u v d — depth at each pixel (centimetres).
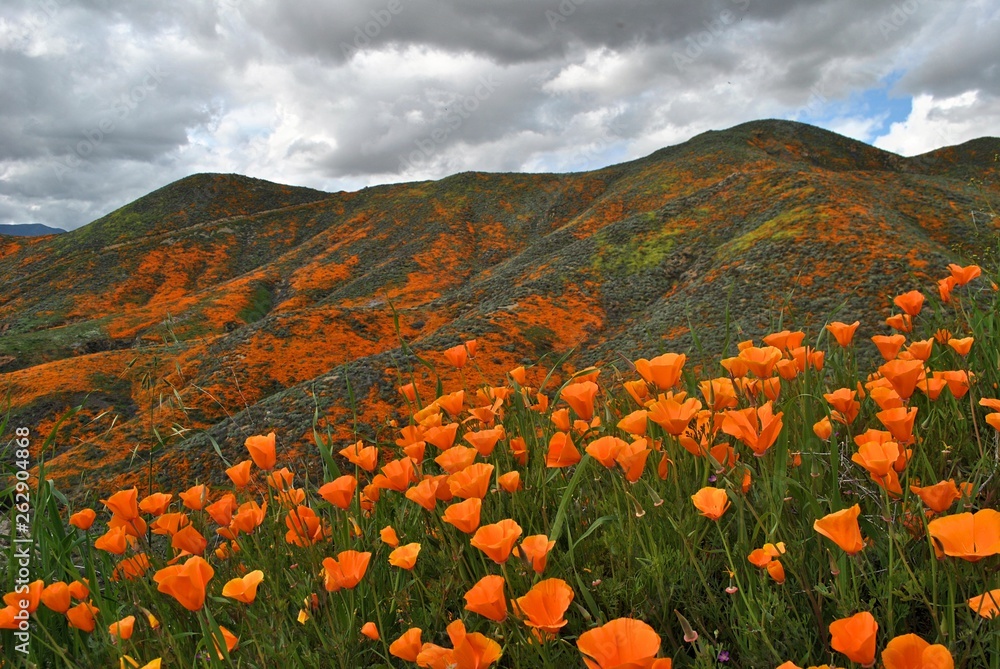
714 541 154
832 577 131
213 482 1396
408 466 177
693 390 204
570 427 213
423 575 175
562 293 4166
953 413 188
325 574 153
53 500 204
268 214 12188
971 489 137
